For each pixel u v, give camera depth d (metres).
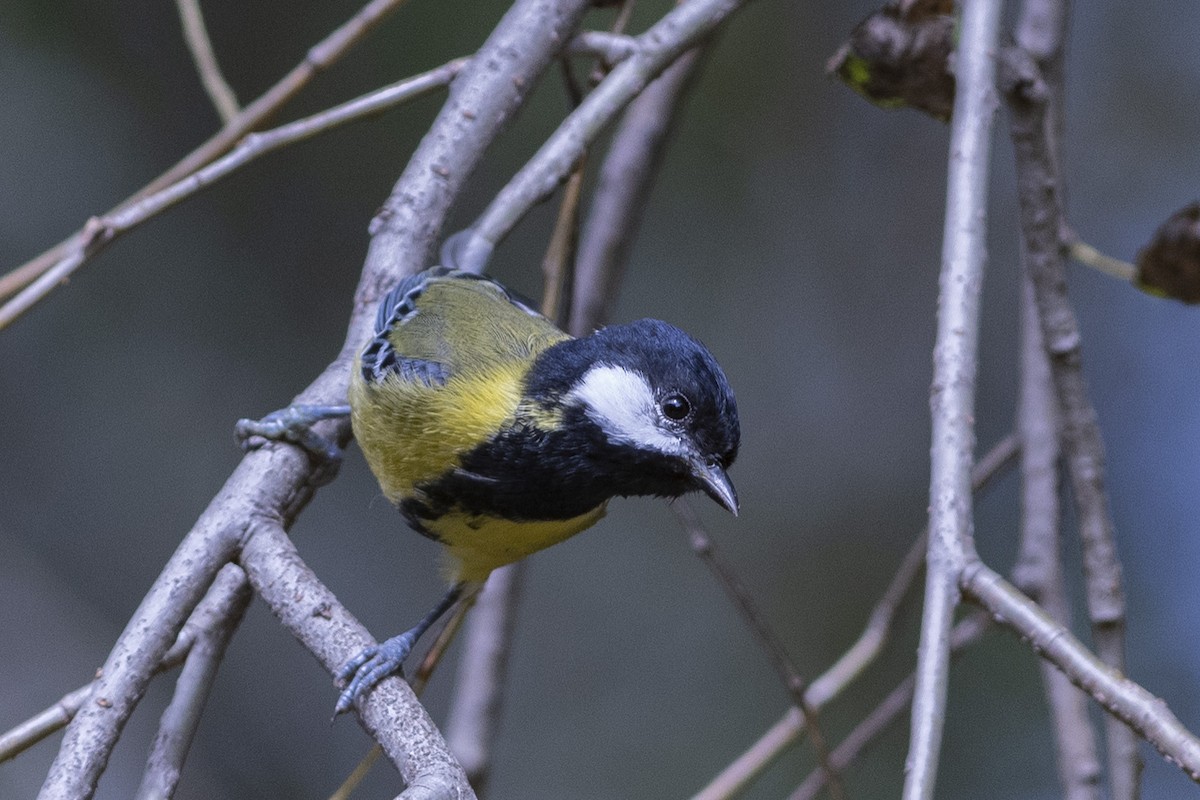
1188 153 12.74
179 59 12.63
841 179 13.56
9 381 12.43
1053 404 6.89
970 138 5.30
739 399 13.72
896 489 13.48
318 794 12.77
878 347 13.70
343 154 12.95
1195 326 12.50
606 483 5.66
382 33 12.48
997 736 11.02
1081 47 13.07
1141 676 10.91
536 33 6.46
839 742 11.78
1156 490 11.84
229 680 12.90
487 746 7.29
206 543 4.98
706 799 6.81
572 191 6.72
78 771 4.35
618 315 13.52
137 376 12.73
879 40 6.49
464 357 5.64
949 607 4.32
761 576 13.46
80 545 12.33
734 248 13.58
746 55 13.27
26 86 11.98
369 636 4.71
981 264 5.04
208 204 13.02
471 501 5.63
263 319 13.08
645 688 13.23
